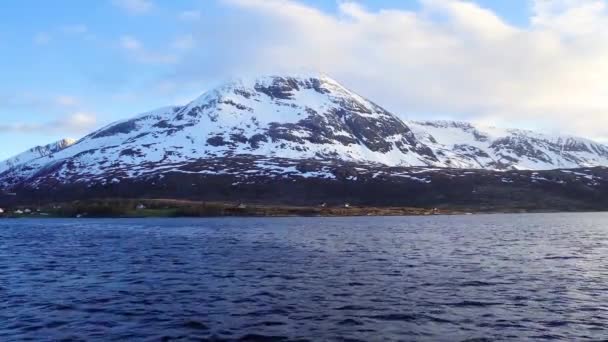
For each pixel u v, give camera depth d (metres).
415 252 70.31
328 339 27.48
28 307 35.16
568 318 31.61
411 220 190.75
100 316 32.44
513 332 28.69
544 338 27.61
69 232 127.88
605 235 102.69
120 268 55.41
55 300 37.59
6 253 73.44
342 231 120.19
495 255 65.94
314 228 134.50
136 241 94.81
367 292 40.06
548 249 73.69
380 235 105.38
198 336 28.05
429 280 45.75
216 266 56.28
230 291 40.88
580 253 68.00
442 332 28.77
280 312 33.34
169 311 33.75
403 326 29.92
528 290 40.69
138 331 29.00
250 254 68.81
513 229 126.06
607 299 37.12
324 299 37.44
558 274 49.09
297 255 67.12
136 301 37.09
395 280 45.81
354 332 28.73
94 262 61.38
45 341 27.27
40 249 80.00
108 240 98.31
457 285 43.12
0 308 34.88
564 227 134.12
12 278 48.69
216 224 162.50
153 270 53.53
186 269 54.06
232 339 27.52
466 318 31.70
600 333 28.45
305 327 29.73
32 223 190.38
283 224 159.62
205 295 39.28
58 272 52.62
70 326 30.11
